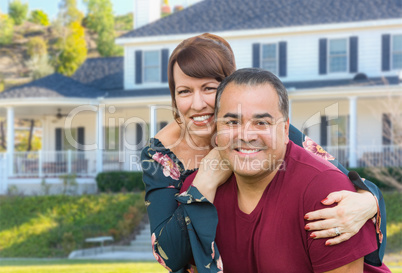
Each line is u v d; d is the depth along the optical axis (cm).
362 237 182
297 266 187
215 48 229
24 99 2155
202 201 196
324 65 2109
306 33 2130
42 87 2322
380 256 204
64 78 2480
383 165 1708
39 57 5378
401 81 1925
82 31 5506
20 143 5116
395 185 1594
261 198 191
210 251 196
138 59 2377
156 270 937
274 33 2148
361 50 2088
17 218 1672
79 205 1741
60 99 2159
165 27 2395
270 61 2177
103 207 1716
